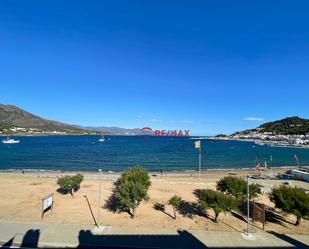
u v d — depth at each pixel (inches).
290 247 852.6
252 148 7381.9
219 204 1101.1
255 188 1437.0
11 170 2925.7
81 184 1779.0
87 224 1029.8
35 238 865.5
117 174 2488.9
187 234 925.8
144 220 1114.1
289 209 1100.5
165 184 1868.8
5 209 1224.8
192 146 7780.5
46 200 1143.0
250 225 1093.8
